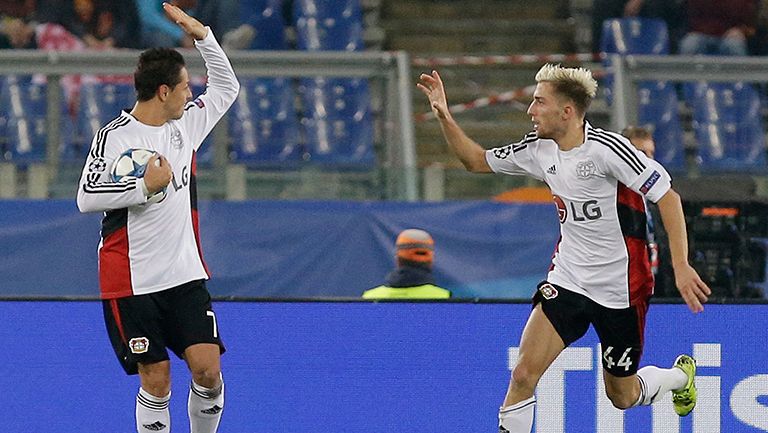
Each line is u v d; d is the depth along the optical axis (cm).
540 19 5328
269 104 4319
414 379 2241
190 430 2077
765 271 2770
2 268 3173
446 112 2052
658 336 2239
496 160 2031
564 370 2230
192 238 1942
